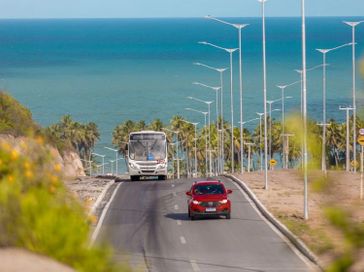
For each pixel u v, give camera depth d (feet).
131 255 193.47
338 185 37.32
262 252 198.29
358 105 37.96
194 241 218.59
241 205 304.71
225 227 246.88
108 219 266.98
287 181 382.01
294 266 177.06
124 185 395.96
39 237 87.30
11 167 94.43
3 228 87.45
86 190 352.90
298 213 266.36
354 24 507.30
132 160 439.63
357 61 37.09
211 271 172.86
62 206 90.33
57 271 81.92
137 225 252.01
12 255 85.56
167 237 226.38
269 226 246.88
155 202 318.65
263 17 379.14
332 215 35.40
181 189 371.56
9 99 510.17
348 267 34.73
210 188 269.85
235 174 440.86
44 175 95.50
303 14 273.33
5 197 87.66
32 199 88.69
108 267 87.86
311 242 203.00
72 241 87.20
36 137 105.91
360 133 277.64
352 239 34.91
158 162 439.22
